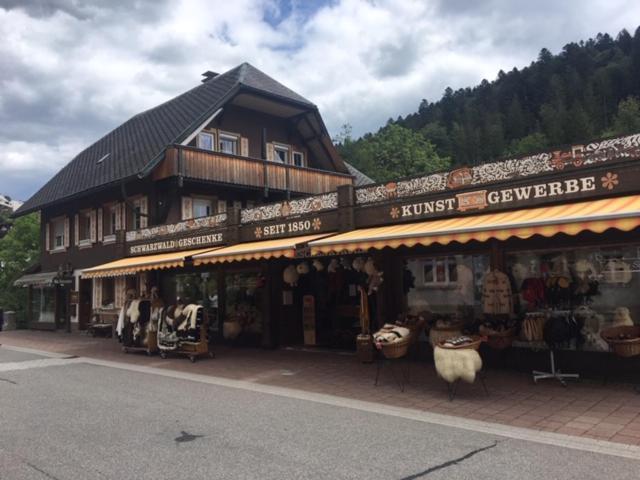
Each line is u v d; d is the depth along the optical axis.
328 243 10.70
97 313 23.48
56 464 5.66
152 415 7.80
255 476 5.20
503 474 5.12
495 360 10.62
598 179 8.90
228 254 12.98
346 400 8.59
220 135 23.80
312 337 15.41
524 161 9.78
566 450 5.82
